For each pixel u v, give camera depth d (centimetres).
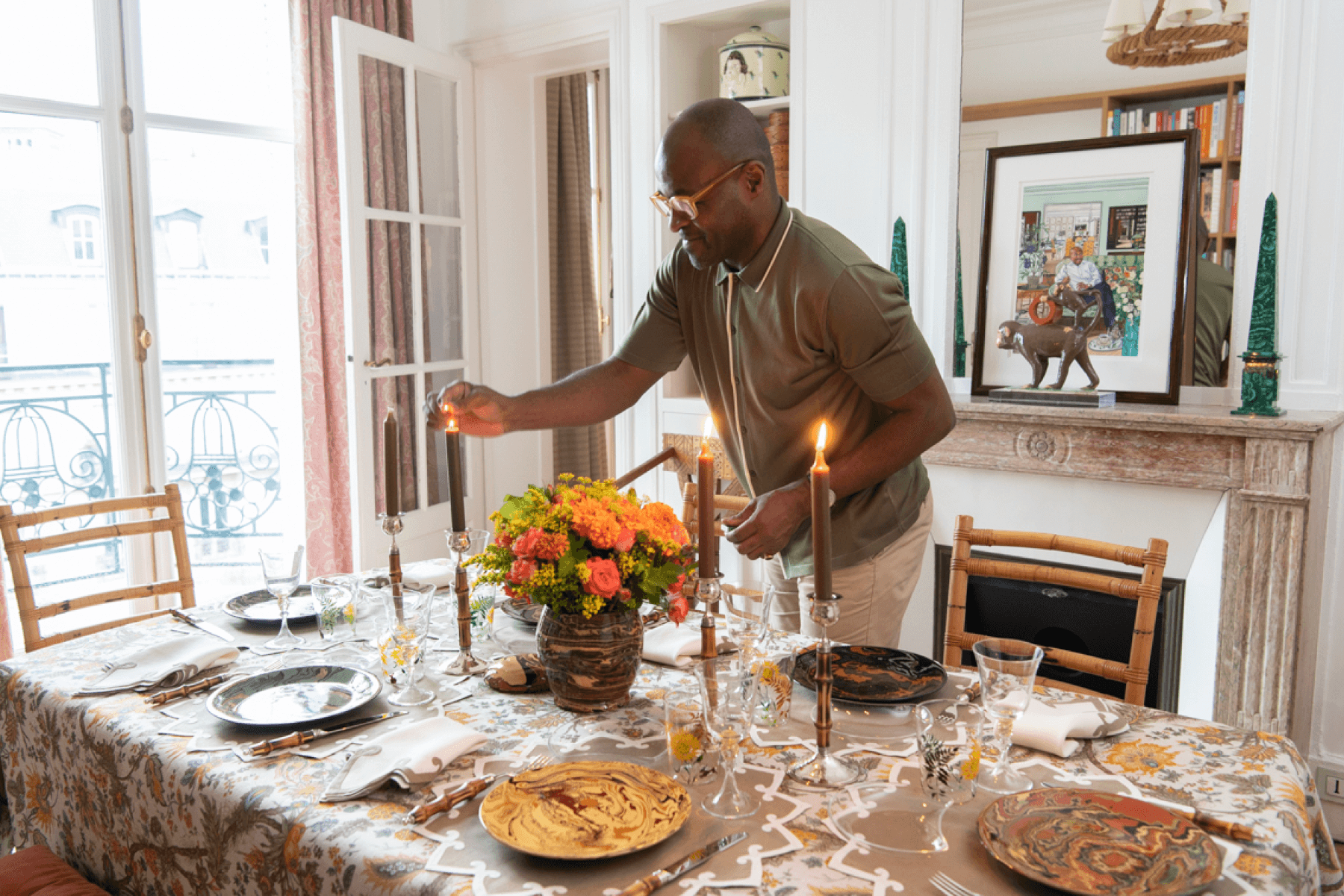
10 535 184
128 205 326
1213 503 239
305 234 362
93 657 152
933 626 288
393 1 382
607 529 121
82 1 314
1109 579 159
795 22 307
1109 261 254
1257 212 238
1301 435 215
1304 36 229
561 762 111
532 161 428
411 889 87
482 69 404
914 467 181
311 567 375
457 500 142
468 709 129
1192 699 246
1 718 146
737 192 152
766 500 140
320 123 361
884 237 297
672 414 349
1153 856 87
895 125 290
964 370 286
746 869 89
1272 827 96
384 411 371
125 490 333
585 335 496
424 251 385
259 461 407
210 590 399
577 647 124
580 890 85
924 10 280
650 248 350
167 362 377
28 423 322
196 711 128
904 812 99
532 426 175
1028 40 265
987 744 108
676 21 336
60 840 137
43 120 311
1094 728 118
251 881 104
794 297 158
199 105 355
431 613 174
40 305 319
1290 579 222
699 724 102
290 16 352
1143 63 249
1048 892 84
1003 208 270
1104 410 240
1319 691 242
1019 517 271
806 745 117
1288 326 237
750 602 121
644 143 347
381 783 103
